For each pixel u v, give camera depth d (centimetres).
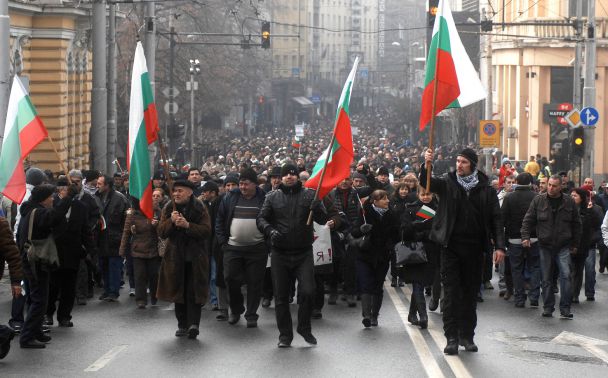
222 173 3438
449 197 1192
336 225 1338
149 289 1792
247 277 1435
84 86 4128
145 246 1658
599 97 5216
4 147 1450
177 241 1343
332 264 1564
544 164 4672
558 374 1128
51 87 3600
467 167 1189
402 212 1577
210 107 6662
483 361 1189
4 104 1953
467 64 1241
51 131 3609
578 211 1572
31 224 1270
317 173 1359
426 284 1441
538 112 5594
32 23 3553
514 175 2397
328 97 16912
